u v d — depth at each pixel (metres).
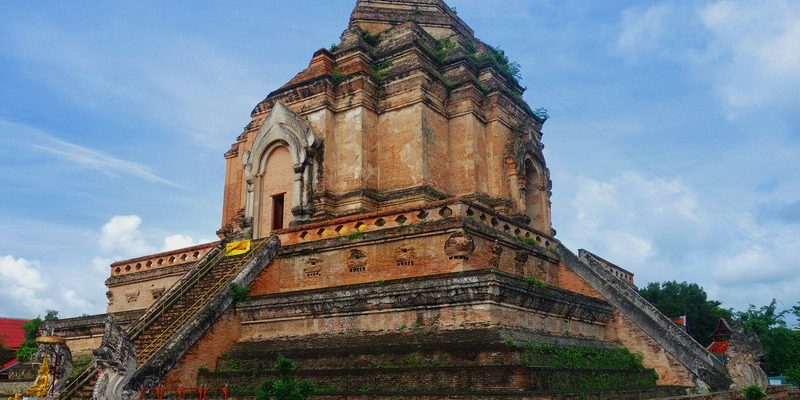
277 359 19.64
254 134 33.03
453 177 30.48
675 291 56.94
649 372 22.92
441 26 35.56
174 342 19.80
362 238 22.70
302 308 20.97
